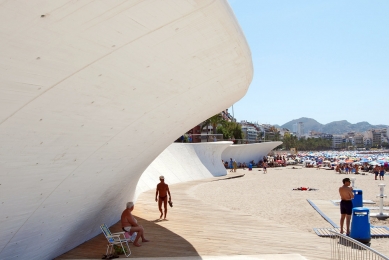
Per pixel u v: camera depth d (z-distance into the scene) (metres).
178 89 5.59
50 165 4.73
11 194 4.47
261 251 7.71
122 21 3.51
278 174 38.91
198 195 19.67
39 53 3.28
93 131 4.94
